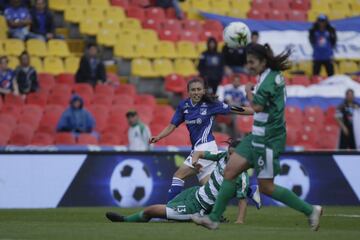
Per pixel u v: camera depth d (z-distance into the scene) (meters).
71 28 72.75
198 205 32.72
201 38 74.12
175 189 36.22
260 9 80.06
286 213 41.72
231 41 36.38
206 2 78.88
